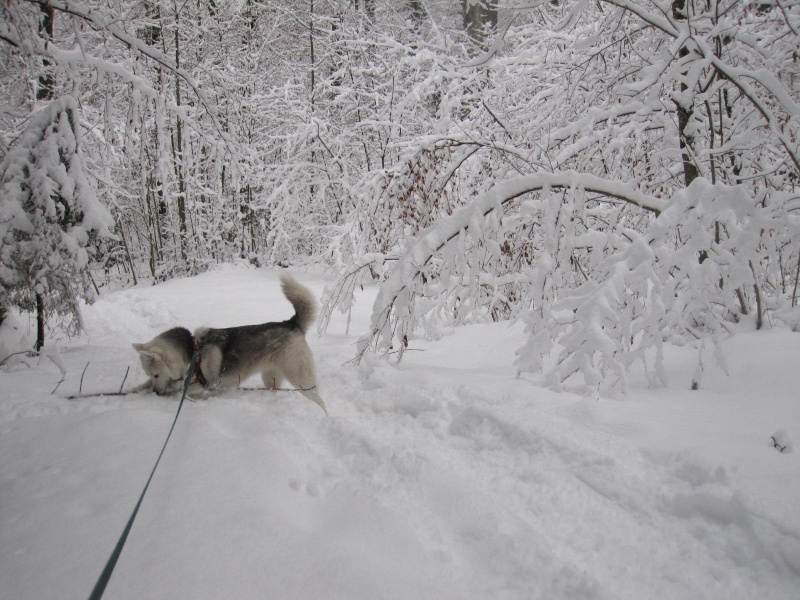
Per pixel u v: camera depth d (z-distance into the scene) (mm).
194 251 18625
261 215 19188
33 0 5715
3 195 5684
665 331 5539
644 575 2236
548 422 3529
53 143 5930
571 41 8836
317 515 2629
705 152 5430
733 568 2229
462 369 5418
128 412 3717
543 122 7746
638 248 4395
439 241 5273
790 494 2506
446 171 6598
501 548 2344
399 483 2953
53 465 2916
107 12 7531
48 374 5340
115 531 2248
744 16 6500
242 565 2053
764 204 5145
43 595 1862
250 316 9094
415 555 2268
